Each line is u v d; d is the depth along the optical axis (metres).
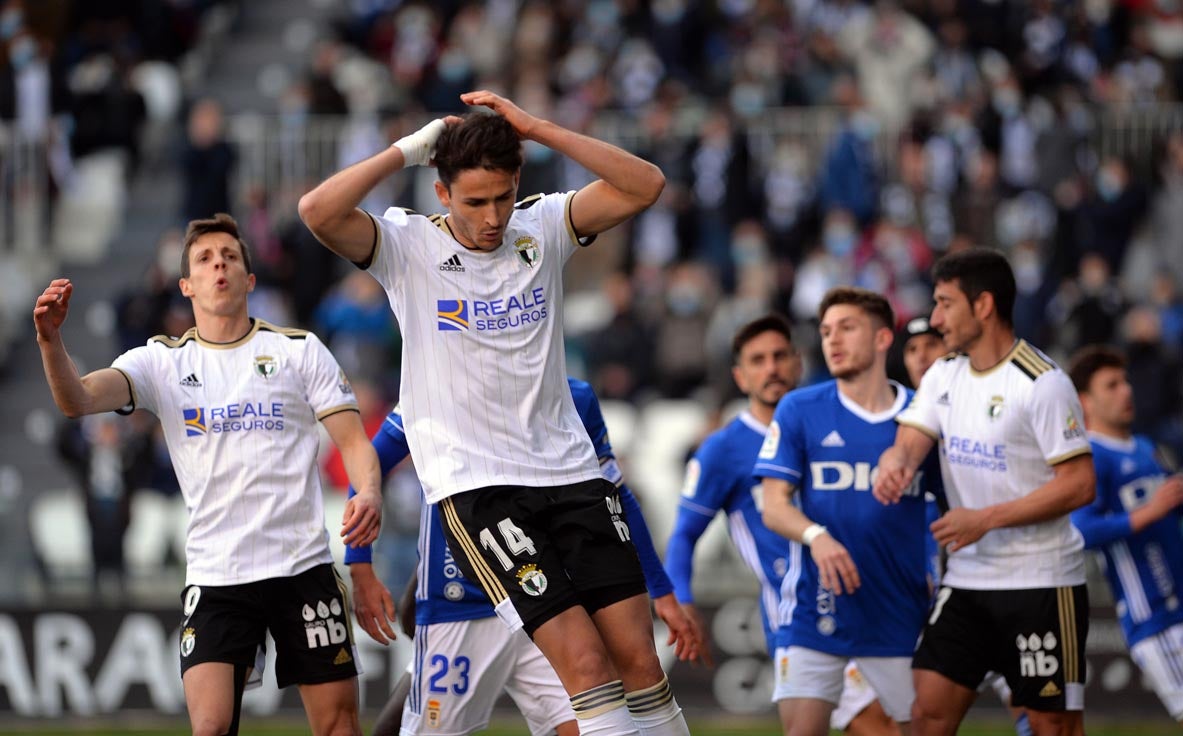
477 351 17.38
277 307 54.47
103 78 61.97
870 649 22.17
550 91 62.25
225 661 19.20
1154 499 25.69
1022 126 59.53
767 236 56.59
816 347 40.47
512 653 21.59
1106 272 54.22
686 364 52.19
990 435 21.05
